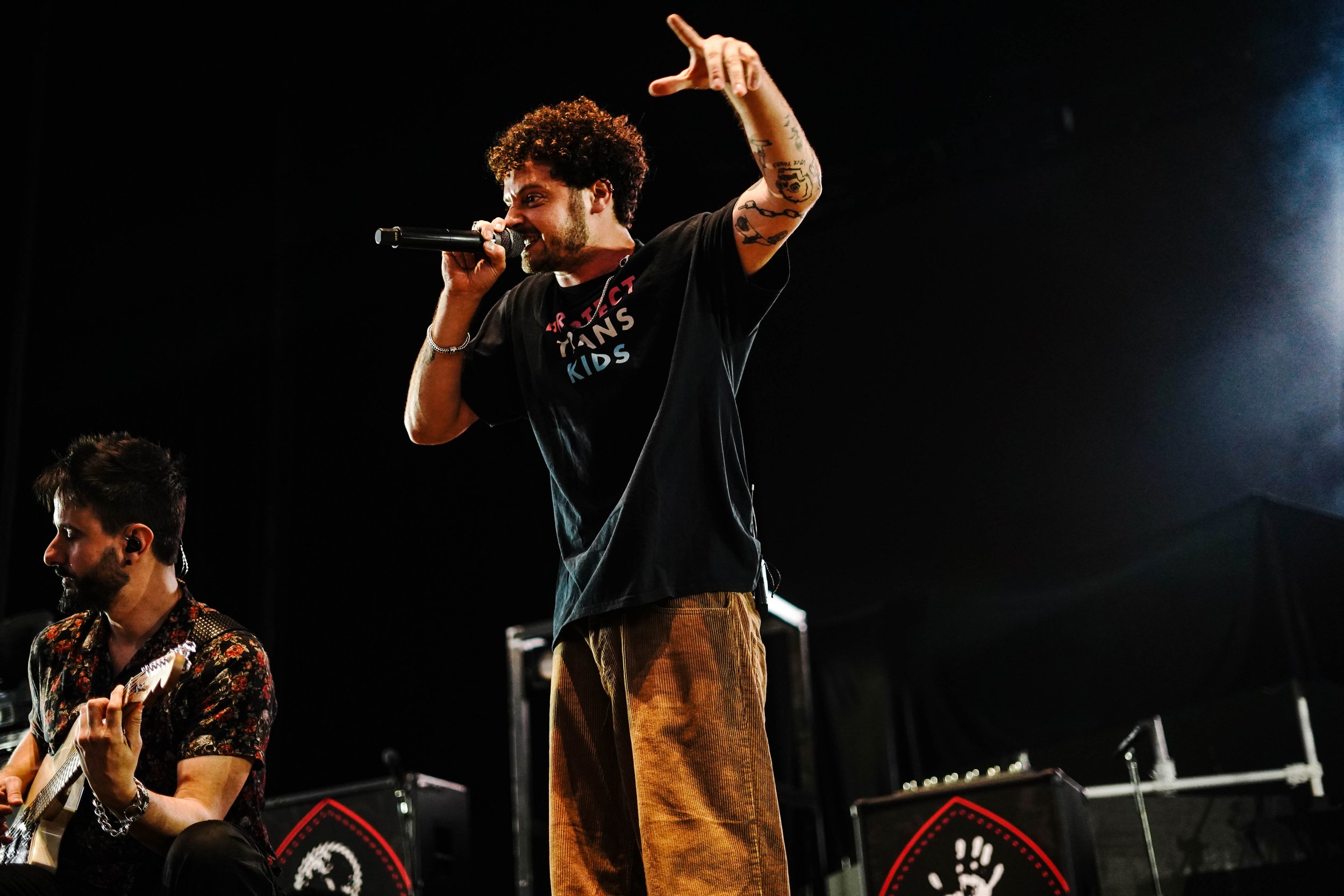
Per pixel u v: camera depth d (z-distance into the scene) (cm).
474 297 179
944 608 524
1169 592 486
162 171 595
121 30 568
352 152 630
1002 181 607
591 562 164
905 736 513
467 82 608
